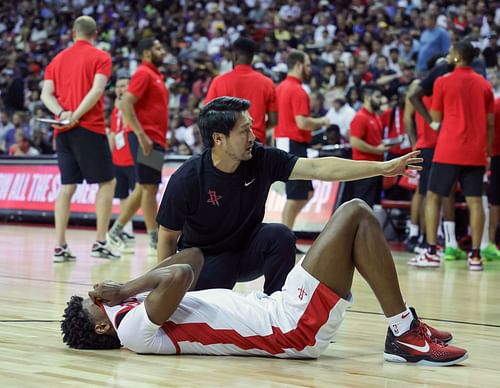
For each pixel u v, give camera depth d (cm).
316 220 2997
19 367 865
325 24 4700
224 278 1105
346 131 3566
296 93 2342
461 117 2209
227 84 2164
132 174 2819
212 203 1048
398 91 3472
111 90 4425
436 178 2233
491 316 1378
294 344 933
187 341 941
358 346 1060
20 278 1761
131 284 947
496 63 3675
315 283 920
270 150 1068
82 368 867
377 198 3053
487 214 2545
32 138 4294
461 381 860
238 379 837
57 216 2142
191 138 3853
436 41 3694
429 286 1808
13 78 4847
